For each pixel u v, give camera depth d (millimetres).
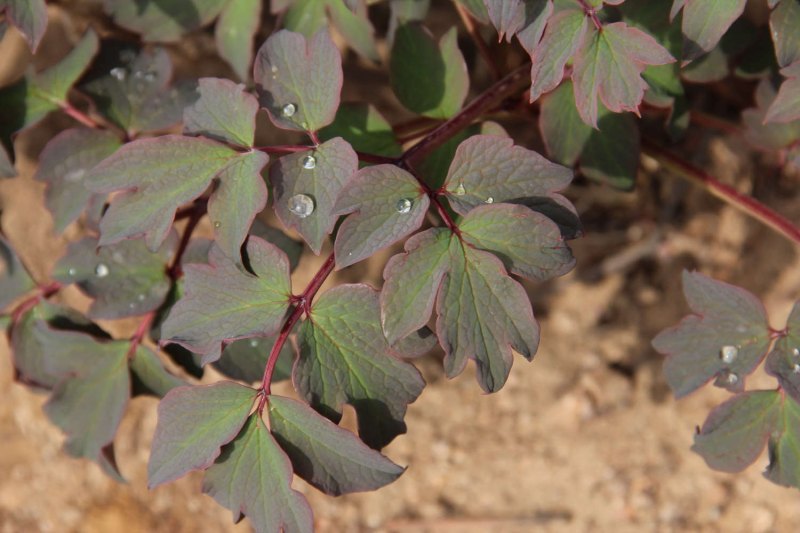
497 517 819
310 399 662
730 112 828
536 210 662
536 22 667
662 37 726
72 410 720
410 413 826
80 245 720
